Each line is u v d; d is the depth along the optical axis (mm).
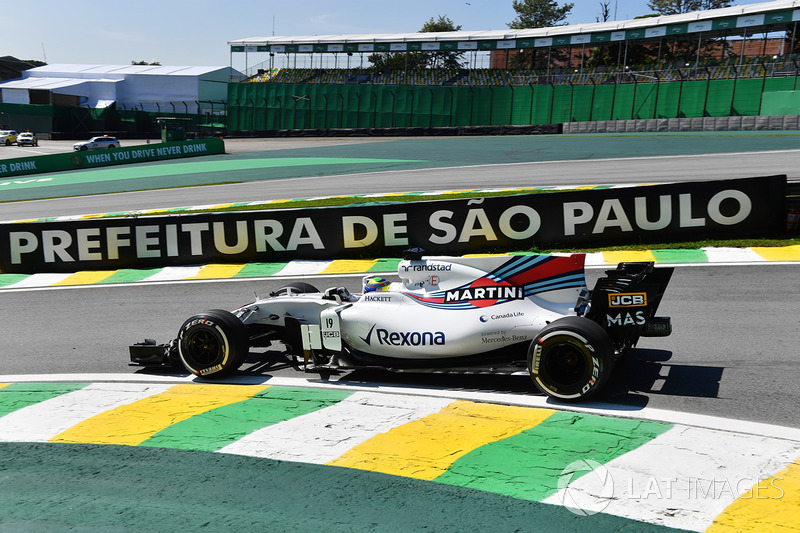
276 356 6977
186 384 6211
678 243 10680
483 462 4211
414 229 11523
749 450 4191
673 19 42875
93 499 4051
